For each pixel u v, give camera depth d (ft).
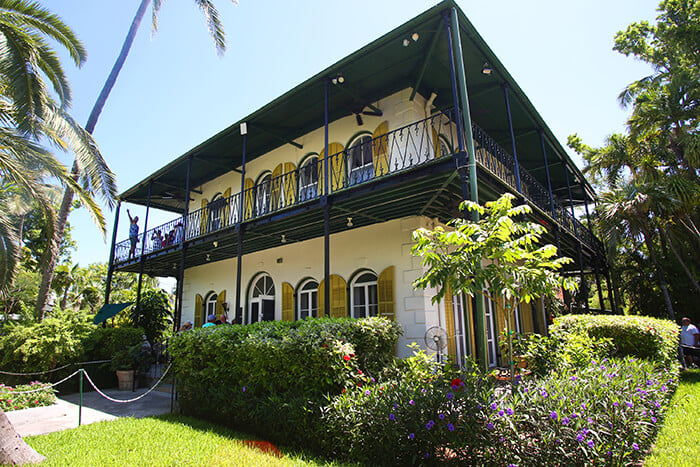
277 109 31.32
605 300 69.26
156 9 41.14
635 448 10.41
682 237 45.37
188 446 15.05
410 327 27.43
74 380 29.86
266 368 17.29
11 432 13.50
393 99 30.42
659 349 22.25
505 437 10.44
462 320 30.27
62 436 16.89
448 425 11.05
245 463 12.96
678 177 39.17
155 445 15.20
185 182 48.39
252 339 17.81
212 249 38.47
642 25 52.13
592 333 23.95
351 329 17.63
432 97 30.32
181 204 55.11
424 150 28.60
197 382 20.48
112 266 47.01
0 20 18.98
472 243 13.46
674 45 48.37
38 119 21.66
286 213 27.53
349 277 31.86
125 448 14.96
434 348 25.75
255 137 37.06
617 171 47.21
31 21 23.95
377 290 29.73
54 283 71.05
